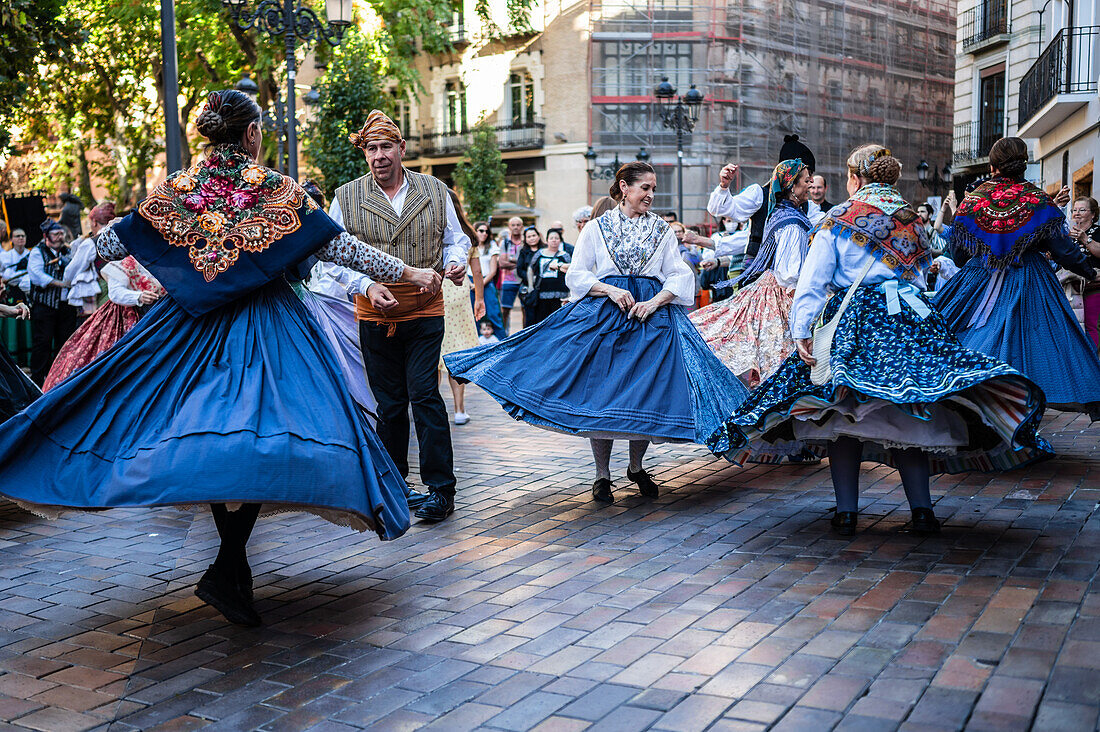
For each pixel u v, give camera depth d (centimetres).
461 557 492
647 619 389
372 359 619
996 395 453
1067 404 648
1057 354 648
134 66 3353
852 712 298
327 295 714
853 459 500
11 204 1460
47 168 3788
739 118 4022
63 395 384
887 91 4438
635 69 4103
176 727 312
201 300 392
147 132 3575
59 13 1584
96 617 416
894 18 4444
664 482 653
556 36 4222
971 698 302
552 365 600
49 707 327
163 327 399
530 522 559
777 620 380
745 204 772
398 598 431
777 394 498
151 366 391
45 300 1250
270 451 363
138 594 447
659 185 4062
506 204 4244
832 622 374
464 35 4441
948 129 4747
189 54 3188
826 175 4197
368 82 2494
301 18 1616
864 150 502
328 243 408
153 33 3170
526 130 4303
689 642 362
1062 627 355
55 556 511
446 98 4606
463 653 364
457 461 749
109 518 591
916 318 471
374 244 590
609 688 326
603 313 610
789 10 4062
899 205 483
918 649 343
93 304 1257
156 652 375
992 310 663
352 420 396
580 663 349
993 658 331
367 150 597
